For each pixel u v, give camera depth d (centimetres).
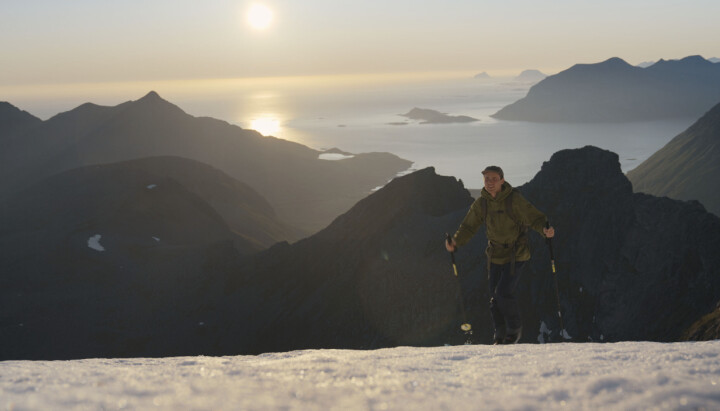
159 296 14000
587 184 9806
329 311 10994
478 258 9988
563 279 8894
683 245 8700
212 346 11875
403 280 10481
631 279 8669
